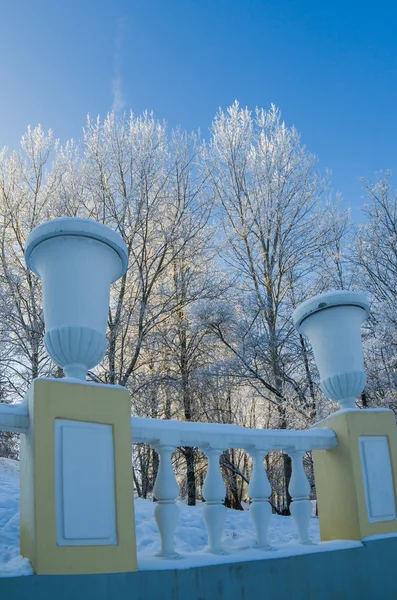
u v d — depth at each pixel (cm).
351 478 360
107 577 242
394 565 346
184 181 1680
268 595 288
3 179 1647
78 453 253
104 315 298
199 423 311
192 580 266
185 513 709
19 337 1438
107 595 240
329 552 323
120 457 264
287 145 1723
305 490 344
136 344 1468
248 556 292
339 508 364
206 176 1708
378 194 1678
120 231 1566
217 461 311
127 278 1596
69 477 248
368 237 1664
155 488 290
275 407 1502
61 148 1730
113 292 1605
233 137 1742
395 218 1647
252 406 1847
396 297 1505
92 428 262
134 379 1473
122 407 273
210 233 1683
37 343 1458
